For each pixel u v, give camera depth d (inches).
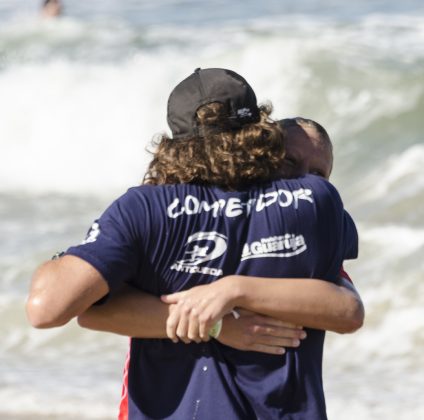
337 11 1891.0
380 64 1441.9
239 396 273.1
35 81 1541.6
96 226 269.9
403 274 804.0
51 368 681.6
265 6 2001.7
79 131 1481.3
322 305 272.7
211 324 265.1
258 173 276.8
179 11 2016.5
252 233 273.4
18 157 1466.5
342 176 1181.7
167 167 277.3
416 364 675.4
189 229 269.9
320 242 277.6
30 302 261.1
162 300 269.9
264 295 269.1
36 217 1109.1
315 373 280.8
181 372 275.9
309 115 1392.7
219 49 1599.4
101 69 1544.0
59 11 1936.5
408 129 1327.5
